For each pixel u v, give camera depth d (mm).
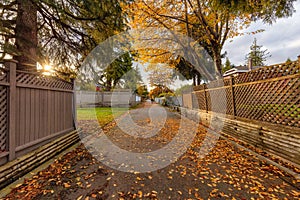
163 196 1968
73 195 1980
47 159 2959
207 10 6094
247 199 1880
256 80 3596
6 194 1941
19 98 2496
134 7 5785
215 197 1930
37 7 3213
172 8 6969
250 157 3070
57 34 4340
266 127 3178
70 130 4266
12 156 2289
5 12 3287
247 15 5133
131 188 2141
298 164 2506
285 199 1871
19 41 3359
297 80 2582
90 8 3395
